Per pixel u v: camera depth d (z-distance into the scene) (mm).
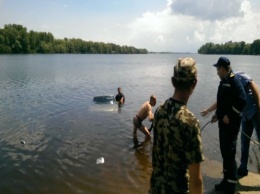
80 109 14086
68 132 10172
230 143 5328
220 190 5727
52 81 27344
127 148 8562
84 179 6562
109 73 38656
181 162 2646
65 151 8305
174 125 2613
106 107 14617
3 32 118438
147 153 8164
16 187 6203
